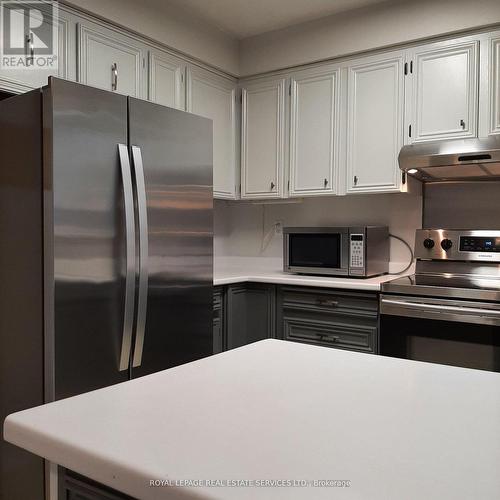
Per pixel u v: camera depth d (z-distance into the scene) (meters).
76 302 1.76
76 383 1.77
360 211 3.23
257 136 3.33
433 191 2.96
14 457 1.88
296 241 3.03
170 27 2.83
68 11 2.32
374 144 2.86
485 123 2.52
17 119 1.83
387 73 2.81
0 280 1.96
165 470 0.54
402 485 0.51
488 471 0.54
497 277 2.61
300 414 0.71
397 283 2.43
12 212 1.87
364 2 2.80
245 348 1.13
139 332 1.95
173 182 2.12
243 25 3.12
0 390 1.97
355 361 1.01
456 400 0.78
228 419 0.69
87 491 0.68
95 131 1.81
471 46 2.56
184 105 2.99
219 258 3.74
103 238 1.84
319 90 3.06
